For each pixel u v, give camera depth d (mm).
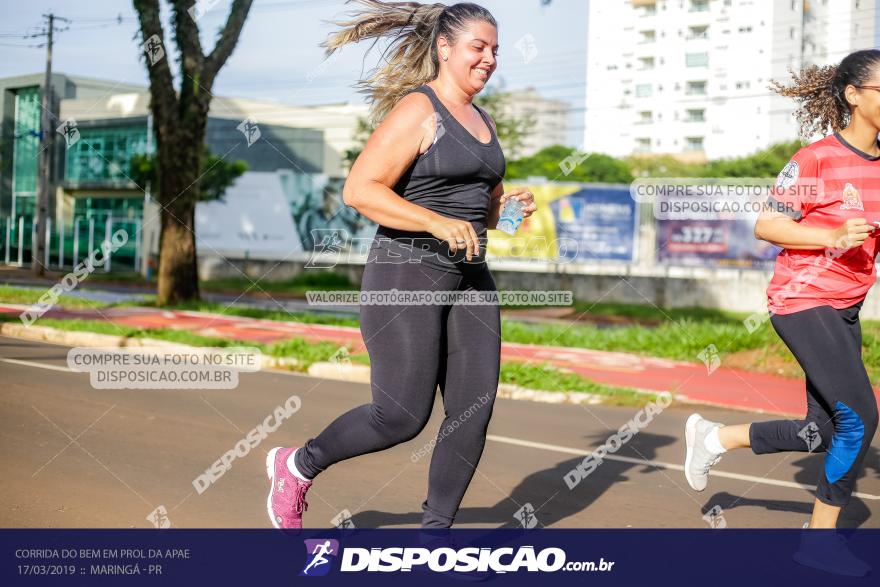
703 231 26906
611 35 61375
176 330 12406
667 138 59562
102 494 3965
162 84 18172
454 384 2895
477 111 2967
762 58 56250
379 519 3680
